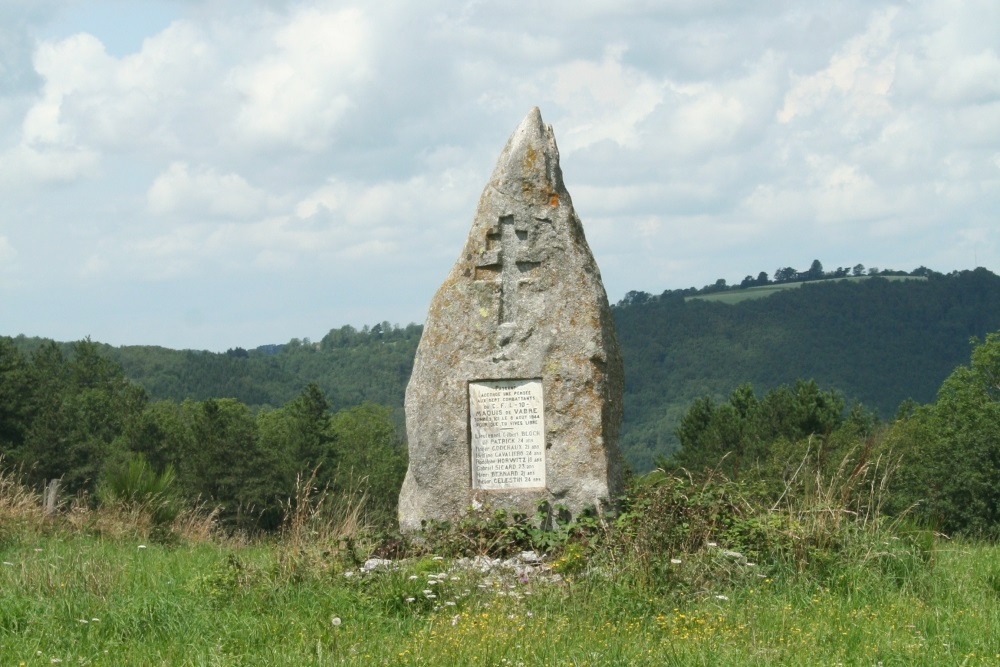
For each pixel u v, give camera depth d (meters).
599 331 12.07
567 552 10.26
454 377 12.30
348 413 56.81
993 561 11.22
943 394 50.69
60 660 7.50
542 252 12.24
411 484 12.52
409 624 8.51
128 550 14.27
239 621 8.57
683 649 7.46
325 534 11.11
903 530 10.70
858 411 49.97
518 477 12.05
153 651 7.89
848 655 7.52
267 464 44.00
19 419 45.94
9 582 9.72
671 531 10.09
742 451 44.16
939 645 7.70
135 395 62.09
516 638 7.73
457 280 12.48
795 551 9.95
